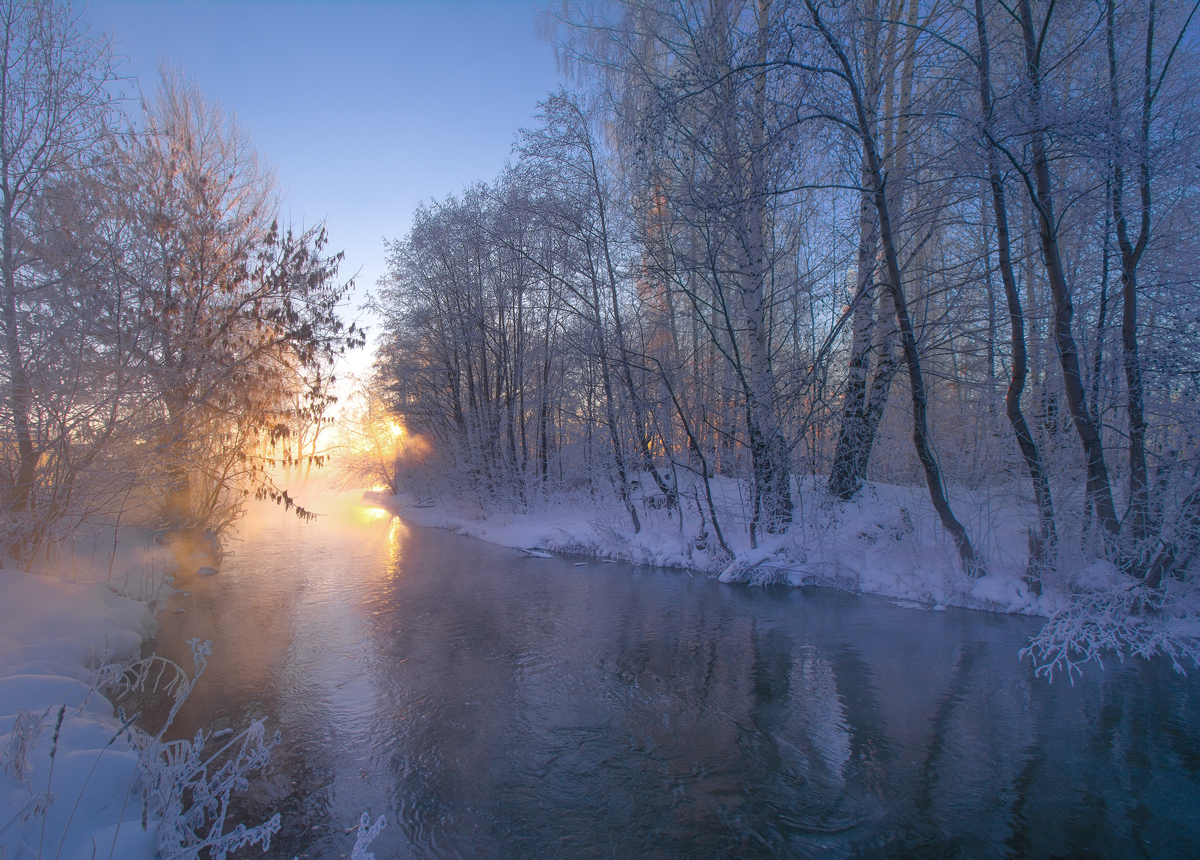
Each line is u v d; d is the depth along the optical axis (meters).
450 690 6.71
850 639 8.61
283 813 4.43
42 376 7.38
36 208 7.54
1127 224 10.23
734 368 14.45
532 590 11.68
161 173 10.04
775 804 4.64
